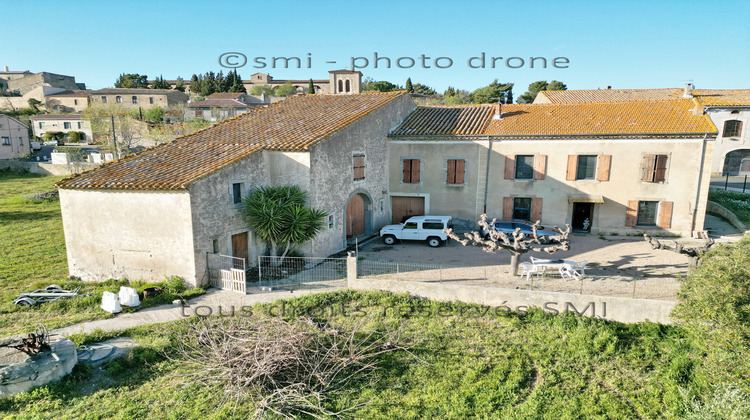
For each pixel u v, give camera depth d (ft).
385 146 81.92
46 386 33.71
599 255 65.00
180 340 40.88
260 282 55.16
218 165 54.24
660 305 44.68
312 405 33.17
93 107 211.00
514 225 73.36
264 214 56.34
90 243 56.18
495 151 78.13
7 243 72.64
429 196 82.64
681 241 70.90
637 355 41.32
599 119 77.41
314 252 62.49
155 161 58.13
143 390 34.76
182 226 51.06
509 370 39.19
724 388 33.06
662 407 34.81
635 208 74.69
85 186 53.52
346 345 41.65
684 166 71.61
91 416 31.32
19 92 282.15
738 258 36.47
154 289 49.85
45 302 49.21
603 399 35.60
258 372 34.19
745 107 116.98
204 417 32.09
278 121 72.43
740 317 34.47
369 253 68.03
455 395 35.29
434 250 69.56
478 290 50.03
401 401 34.68
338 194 67.97
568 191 76.33
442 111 90.58
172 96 248.73
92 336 40.83
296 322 44.42
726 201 91.15
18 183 130.93
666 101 80.43
